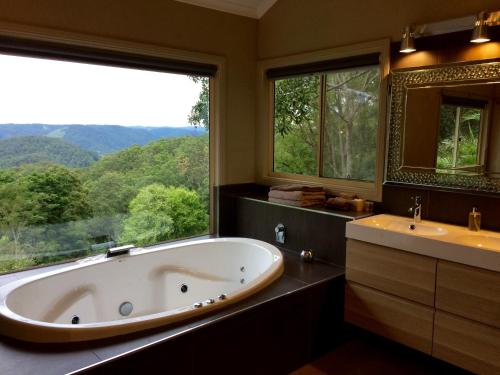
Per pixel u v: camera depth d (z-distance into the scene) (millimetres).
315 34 3137
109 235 2959
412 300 2248
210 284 2996
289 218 3041
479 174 2361
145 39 2924
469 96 2363
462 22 2316
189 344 1798
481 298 1964
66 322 2332
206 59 3273
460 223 2467
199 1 3160
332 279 2490
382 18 2717
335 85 3133
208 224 3582
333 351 2562
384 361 2449
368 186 2963
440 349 2156
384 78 2738
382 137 2797
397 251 2279
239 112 3561
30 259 2615
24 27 2406
